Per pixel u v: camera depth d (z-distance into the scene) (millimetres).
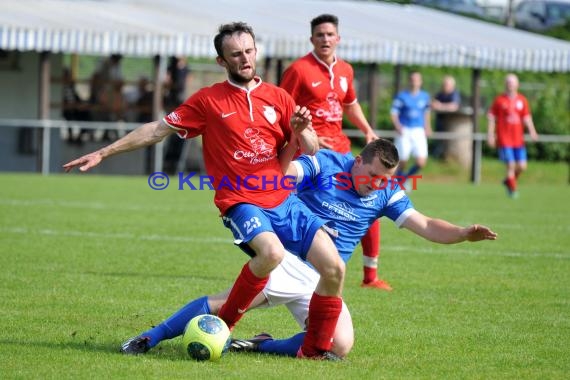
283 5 73500
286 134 16531
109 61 64688
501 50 63000
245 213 15789
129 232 32406
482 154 74625
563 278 25406
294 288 16406
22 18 59312
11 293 21297
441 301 21906
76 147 64438
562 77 95562
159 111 59344
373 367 15562
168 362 15352
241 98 16281
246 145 16188
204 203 43812
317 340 15852
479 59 62688
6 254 26844
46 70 57812
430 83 92375
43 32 56625
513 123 51625
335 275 15461
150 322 18672
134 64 85000
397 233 35094
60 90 63156
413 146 51938
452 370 15523
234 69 16172
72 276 23688
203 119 16328
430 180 66000
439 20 74938
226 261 26891
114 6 67250
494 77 92938
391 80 92812
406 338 17953
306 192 17141
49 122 57469
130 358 15562
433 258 28750
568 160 75750
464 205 45750
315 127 24625
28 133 60281
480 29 72812
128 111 64375
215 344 15461
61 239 30188
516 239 33406
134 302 20703
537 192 55906
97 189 49250
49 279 23156
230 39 16094
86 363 15195
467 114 70875
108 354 15836
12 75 61688
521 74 94312
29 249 27891
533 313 20688
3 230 31828
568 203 48281
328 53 24453
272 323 19141
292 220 15914
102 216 36906
